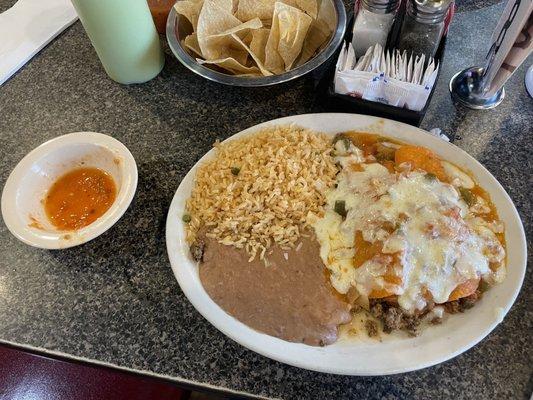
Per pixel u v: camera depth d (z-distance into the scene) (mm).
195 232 822
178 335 774
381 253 739
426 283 727
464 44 1109
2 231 909
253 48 1021
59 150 875
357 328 736
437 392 708
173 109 1062
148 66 1074
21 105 1108
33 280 849
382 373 666
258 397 714
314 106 1038
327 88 986
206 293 758
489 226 793
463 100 1014
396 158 875
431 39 939
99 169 908
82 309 812
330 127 924
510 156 944
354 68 926
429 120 999
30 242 769
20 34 1211
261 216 813
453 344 690
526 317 763
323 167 863
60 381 960
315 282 759
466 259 738
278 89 1069
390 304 746
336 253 776
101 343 776
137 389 958
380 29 957
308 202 828
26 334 794
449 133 980
